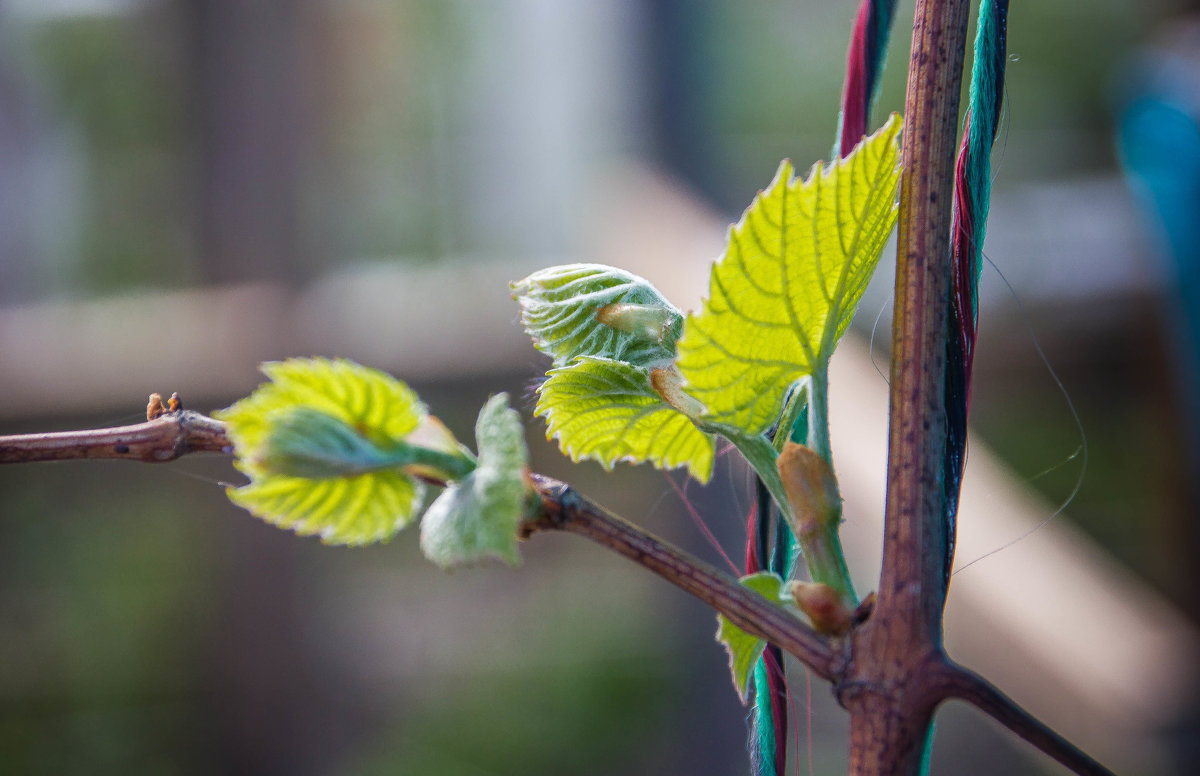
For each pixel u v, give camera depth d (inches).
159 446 14.8
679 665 84.1
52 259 129.9
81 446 15.0
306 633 87.1
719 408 14.4
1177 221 48.9
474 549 13.4
